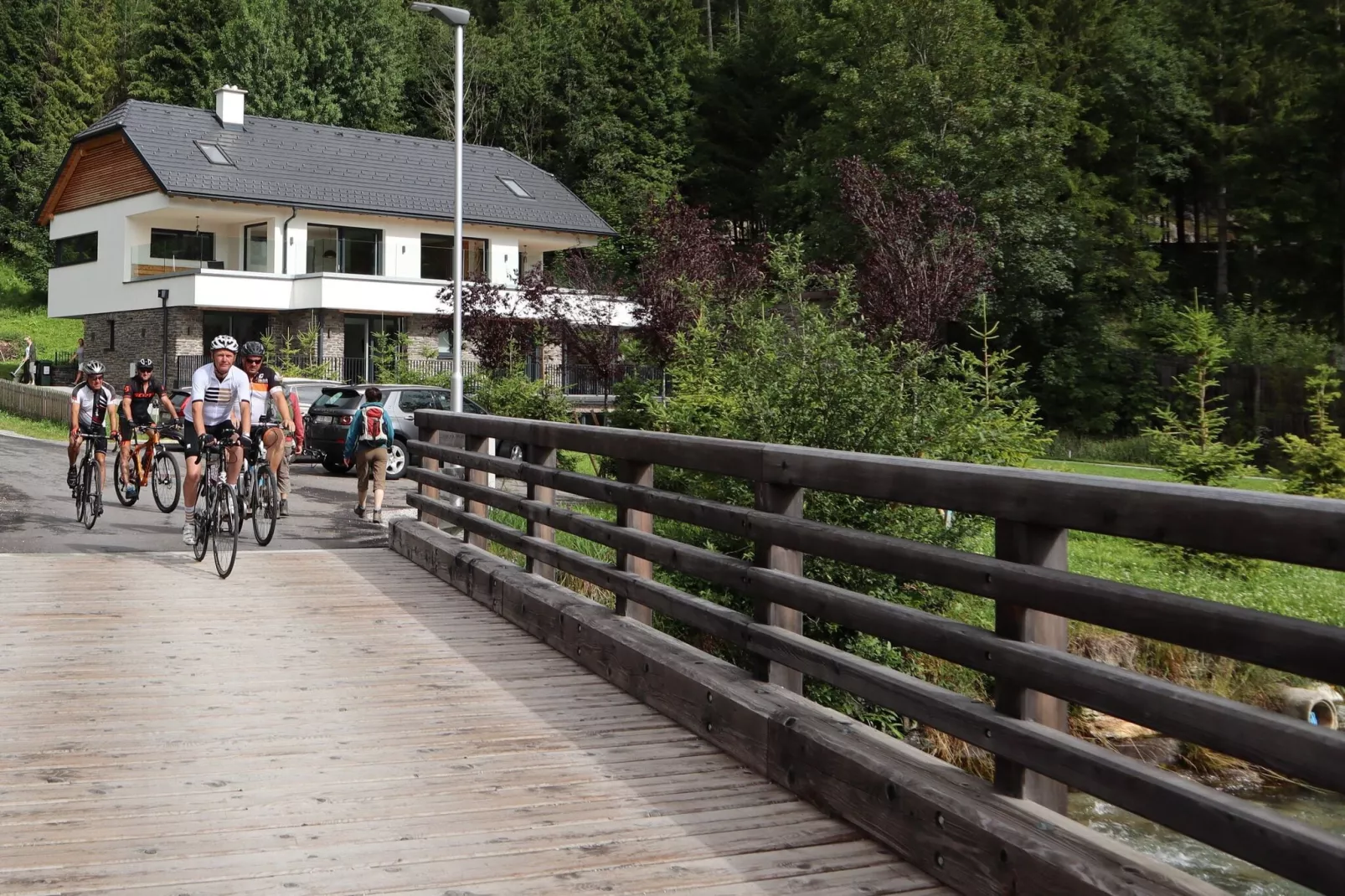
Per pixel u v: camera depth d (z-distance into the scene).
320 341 38.06
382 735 5.62
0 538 13.61
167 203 38.03
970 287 16.22
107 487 19.16
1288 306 44.12
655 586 6.49
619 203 60.69
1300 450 14.96
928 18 41.69
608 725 5.83
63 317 44.31
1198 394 15.41
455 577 9.67
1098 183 50.34
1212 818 3.09
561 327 22.81
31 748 5.36
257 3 62.44
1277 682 9.77
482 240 43.41
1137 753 8.71
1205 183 55.03
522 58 67.69
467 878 3.96
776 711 5.01
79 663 6.98
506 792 4.84
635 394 18.20
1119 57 53.44
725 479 10.73
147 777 4.98
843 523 9.68
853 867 4.08
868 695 4.61
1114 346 42.22
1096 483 3.53
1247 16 52.06
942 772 4.20
